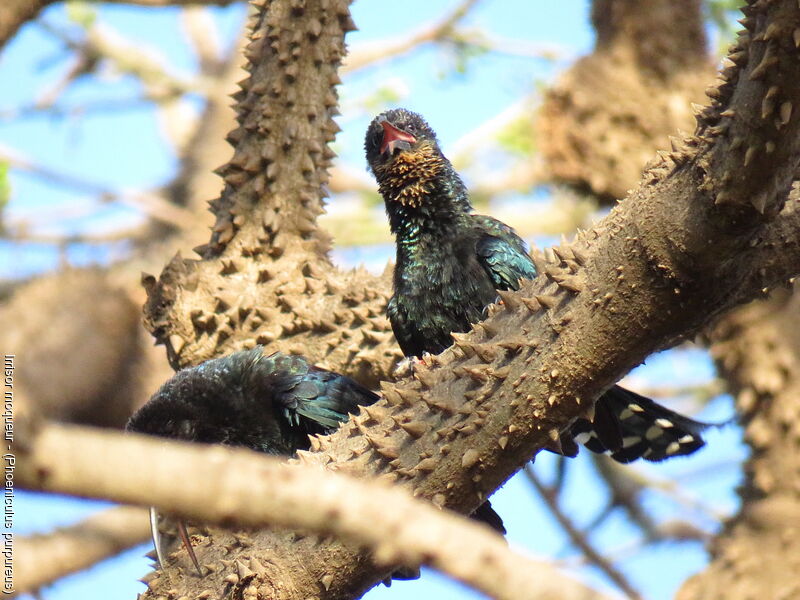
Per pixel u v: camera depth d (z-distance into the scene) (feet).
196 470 10.89
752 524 42.06
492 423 22.15
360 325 35.37
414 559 11.66
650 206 21.21
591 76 47.91
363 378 35.63
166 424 34.96
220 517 11.09
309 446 35.29
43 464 10.03
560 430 22.56
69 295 52.21
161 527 31.24
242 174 35.04
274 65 34.96
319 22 34.96
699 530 50.72
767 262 21.71
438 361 23.30
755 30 19.48
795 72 18.83
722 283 21.48
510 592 11.34
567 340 21.91
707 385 57.93
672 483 52.60
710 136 20.25
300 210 35.17
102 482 10.26
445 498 22.38
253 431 34.81
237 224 35.01
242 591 22.43
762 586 40.47
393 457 22.50
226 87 67.00
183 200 66.33
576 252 22.33
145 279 35.37
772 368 42.68
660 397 58.03
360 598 23.08
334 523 11.56
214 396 34.55
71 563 36.58
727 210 20.20
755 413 43.19
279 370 34.47
